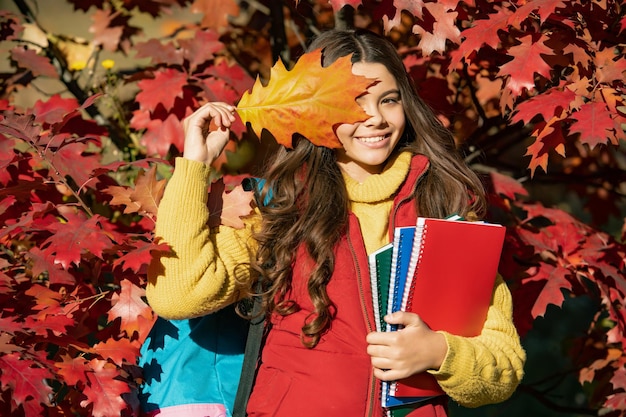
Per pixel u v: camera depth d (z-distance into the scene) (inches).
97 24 166.1
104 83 164.7
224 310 107.2
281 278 98.7
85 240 100.3
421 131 109.4
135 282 105.0
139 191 105.1
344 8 151.2
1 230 106.3
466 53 114.8
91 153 122.9
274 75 101.3
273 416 96.5
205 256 96.2
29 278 112.9
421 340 92.1
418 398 96.4
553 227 136.2
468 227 94.0
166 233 96.6
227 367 105.7
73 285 109.6
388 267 95.2
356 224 100.7
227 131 103.2
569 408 161.3
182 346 104.9
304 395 95.5
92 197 141.9
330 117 98.6
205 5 158.9
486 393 96.4
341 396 94.8
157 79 134.3
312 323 95.7
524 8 112.6
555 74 125.3
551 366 255.6
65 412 103.5
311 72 99.3
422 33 118.3
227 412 104.1
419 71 140.3
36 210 105.7
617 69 112.8
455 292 95.0
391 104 103.7
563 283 127.0
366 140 102.3
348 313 96.6
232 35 168.7
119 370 101.2
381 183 103.3
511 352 98.8
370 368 95.8
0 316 101.6
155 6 168.2
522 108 112.3
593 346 154.0
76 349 102.9
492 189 138.6
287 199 103.9
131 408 101.9
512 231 134.9
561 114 114.3
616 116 111.3
